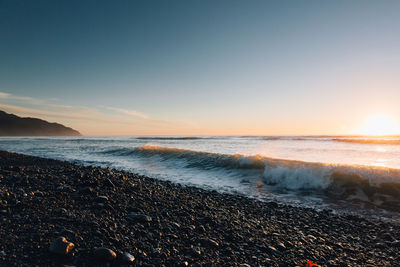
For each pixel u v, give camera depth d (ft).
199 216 20.52
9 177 24.57
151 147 87.61
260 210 25.72
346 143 137.39
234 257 13.84
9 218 13.85
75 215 15.79
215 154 61.16
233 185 39.68
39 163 52.70
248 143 152.15
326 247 16.90
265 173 42.86
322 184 36.55
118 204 19.74
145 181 33.91
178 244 14.46
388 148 100.42
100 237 13.19
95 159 72.43
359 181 35.12
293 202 30.78
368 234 20.51
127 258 11.62
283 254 15.01
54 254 10.78
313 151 88.89
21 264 9.68
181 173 49.93
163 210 20.53
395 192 31.99
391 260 15.44
